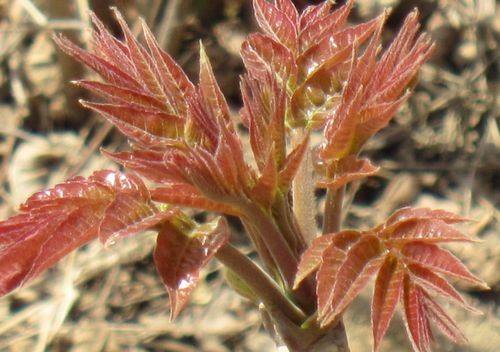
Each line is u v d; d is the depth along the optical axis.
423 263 0.32
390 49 0.35
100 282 0.72
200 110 0.34
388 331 0.52
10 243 0.32
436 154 0.77
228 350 0.67
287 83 0.37
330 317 0.31
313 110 0.37
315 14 0.39
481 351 0.59
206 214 0.72
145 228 0.32
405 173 0.75
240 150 0.32
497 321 0.63
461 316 0.62
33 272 0.32
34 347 0.68
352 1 0.38
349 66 0.37
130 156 0.33
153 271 0.72
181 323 0.69
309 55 0.37
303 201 0.37
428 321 0.32
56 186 0.33
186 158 0.32
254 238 0.35
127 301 0.71
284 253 0.34
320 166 0.35
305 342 0.35
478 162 0.76
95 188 0.33
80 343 0.68
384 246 0.32
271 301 0.35
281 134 0.33
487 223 0.72
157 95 0.35
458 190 0.74
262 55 0.37
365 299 0.53
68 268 0.73
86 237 0.32
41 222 0.33
